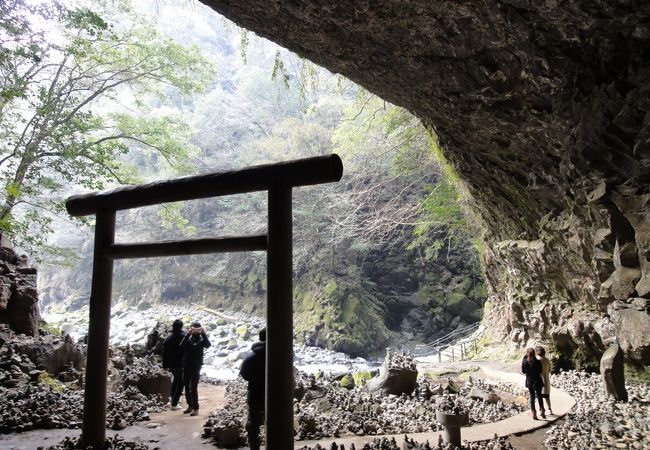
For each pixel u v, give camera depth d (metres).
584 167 7.96
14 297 10.33
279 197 4.31
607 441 6.32
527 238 12.71
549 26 6.41
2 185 12.96
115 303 36.03
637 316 8.11
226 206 34.75
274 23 7.84
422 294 29.17
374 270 30.70
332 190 27.70
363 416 7.32
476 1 6.30
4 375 7.80
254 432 4.82
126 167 15.96
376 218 22.48
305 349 26.23
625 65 6.45
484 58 7.44
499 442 6.18
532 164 9.91
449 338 26.72
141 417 7.09
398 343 27.11
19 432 6.05
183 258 35.88
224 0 7.43
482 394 9.30
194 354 7.64
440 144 12.06
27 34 11.89
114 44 15.27
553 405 8.66
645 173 6.95
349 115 19.00
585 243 9.43
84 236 38.06
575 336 11.53
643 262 7.70
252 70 36.22
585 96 7.11
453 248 26.27
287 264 4.24
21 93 11.91
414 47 7.65
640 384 9.05
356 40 7.77
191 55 16.78
